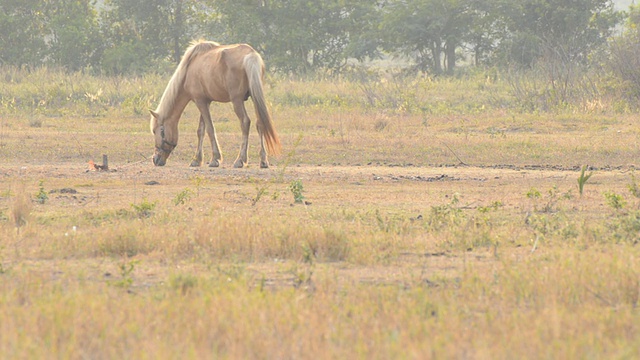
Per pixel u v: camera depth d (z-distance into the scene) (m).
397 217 33.22
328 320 17.44
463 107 94.81
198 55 51.00
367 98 99.44
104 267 24.44
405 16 149.50
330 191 42.38
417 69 152.12
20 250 26.39
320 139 63.88
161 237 27.44
